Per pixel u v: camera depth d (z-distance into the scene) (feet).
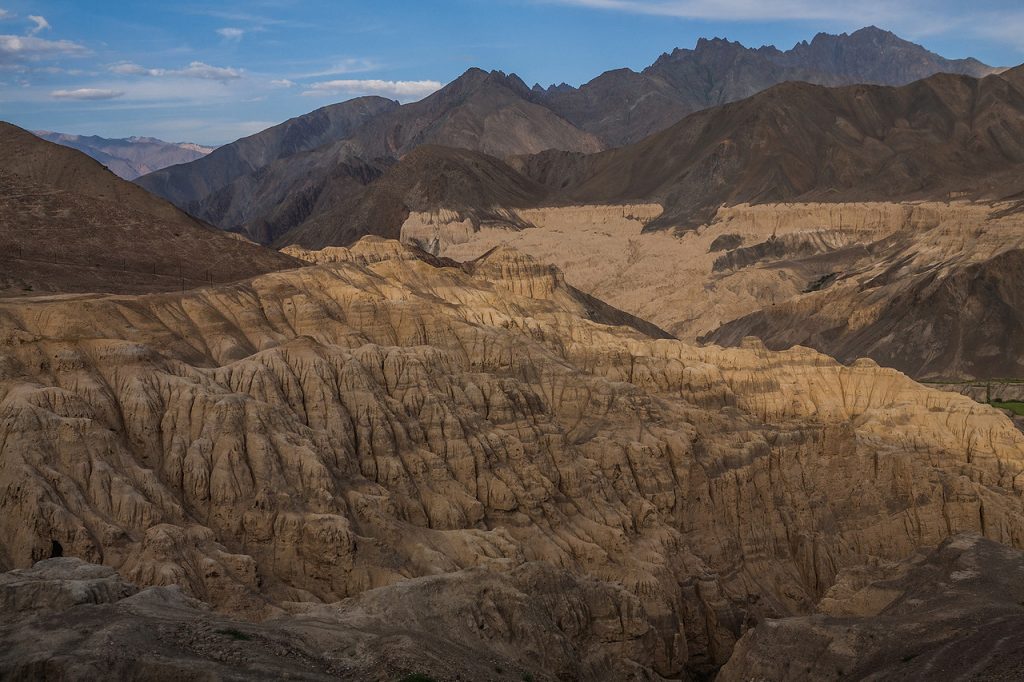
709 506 391.65
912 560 351.25
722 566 378.12
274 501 291.99
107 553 262.26
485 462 349.00
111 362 314.76
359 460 330.54
